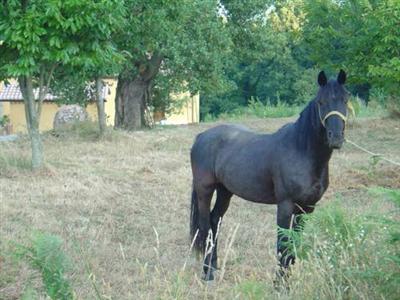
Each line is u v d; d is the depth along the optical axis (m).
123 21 14.07
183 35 24.55
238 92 57.28
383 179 12.58
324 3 13.39
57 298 4.48
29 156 15.00
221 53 26.77
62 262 4.59
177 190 12.15
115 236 9.02
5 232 8.80
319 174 6.73
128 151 17.22
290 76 55.66
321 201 10.68
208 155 7.77
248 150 7.27
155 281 5.63
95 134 20.28
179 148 18.09
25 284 6.79
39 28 12.08
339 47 13.78
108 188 12.08
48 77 13.87
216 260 7.52
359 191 11.52
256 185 7.14
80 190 11.82
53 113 41.66
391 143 18.11
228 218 9.99
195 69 26.09
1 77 13.88
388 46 12.25
